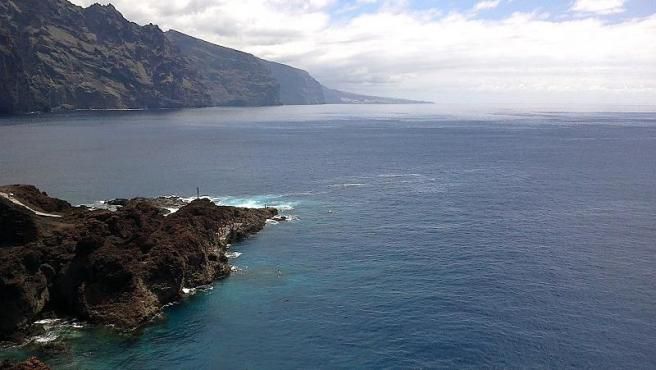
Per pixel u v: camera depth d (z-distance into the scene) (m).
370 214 89.94
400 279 59.75
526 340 45.88
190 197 103.00
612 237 74.81
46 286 51.62
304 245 73.00
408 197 103.62
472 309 51.75
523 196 103.69
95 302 50.69
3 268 47.78
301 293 56.44
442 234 77.12
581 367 42.06
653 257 66.38
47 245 53.78
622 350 44.53
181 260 55.75
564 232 77.50
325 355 44.12
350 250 70.50
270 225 83.25
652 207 93.50
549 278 59.44
